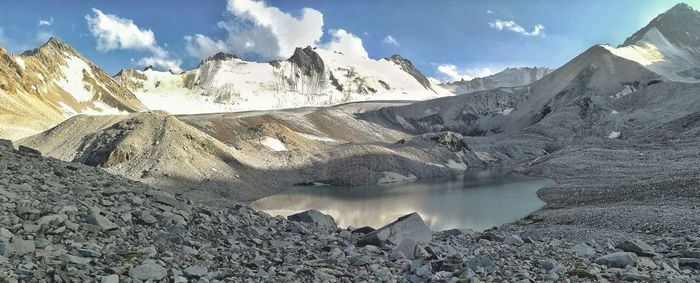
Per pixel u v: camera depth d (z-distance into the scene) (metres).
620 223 39.47
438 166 140.75
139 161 93.25
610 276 14.55
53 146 106.06
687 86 197.00
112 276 11.28
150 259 13.10
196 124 136.12
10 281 10.08
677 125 138.88
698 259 17.61
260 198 90.44
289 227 22.70
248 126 148.50
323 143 161.75
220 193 87.56
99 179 21.83
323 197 92.00
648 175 84.75
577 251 19.95
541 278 14.20
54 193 17.27
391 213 71.19
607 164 112.69
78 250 12.57
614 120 191.12
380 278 14.05
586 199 67.25
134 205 19.17
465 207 75.75
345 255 17.75
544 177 114.75
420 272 14.38
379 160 128.00
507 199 83.44
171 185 84.19
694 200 46.66
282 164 117.50
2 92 160.12
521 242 23.05
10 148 23.33
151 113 110.75
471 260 15.23
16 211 14.20
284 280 13.20
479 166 159.38
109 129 106.12
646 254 19.44
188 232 17.20
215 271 13.45
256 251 16.61
